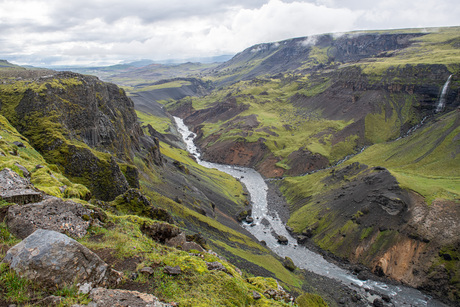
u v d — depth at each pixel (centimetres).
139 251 2156
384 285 7362
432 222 7981
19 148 4466
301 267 8088
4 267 1231
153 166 10456
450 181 9688
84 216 2202
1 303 1100
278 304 2306
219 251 5809
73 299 1231
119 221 2650
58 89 7050
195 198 9825
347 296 6725
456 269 7019
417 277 7350
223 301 1967
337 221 9638
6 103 6303
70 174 5481
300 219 10744
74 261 1338
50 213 1953
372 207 9181
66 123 6700
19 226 1739
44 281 1231
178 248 2977
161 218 4575
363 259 8219
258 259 6788
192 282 2025
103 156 6244
